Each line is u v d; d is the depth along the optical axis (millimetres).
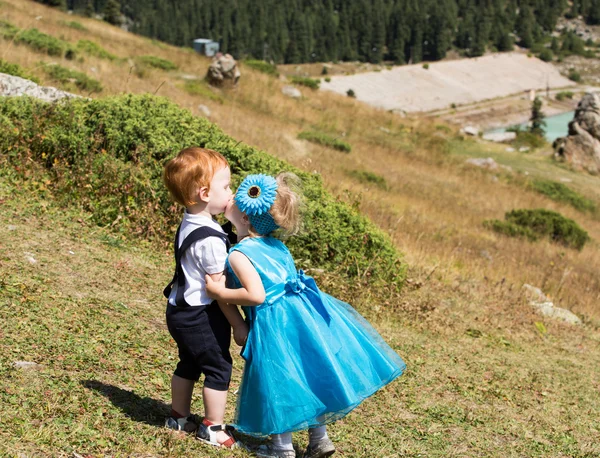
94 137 8695
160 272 6965
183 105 23453
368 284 8680
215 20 151125
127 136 8609
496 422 5398
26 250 6281
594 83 132250
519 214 22109
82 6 146375
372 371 3576
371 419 4887
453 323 8781
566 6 186875
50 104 9117
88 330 4809
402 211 17969
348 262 8750
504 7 171875
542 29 177250
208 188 3459
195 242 3410
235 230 3693
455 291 10570
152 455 3299
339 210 8961
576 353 8961
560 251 19375
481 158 34969
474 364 7129
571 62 145875
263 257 3451
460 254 14117
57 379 3861
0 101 9078
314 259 8672
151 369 4488
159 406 3959
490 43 158375
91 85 18609
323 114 35594
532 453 4828
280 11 152875
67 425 3355
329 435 4352
